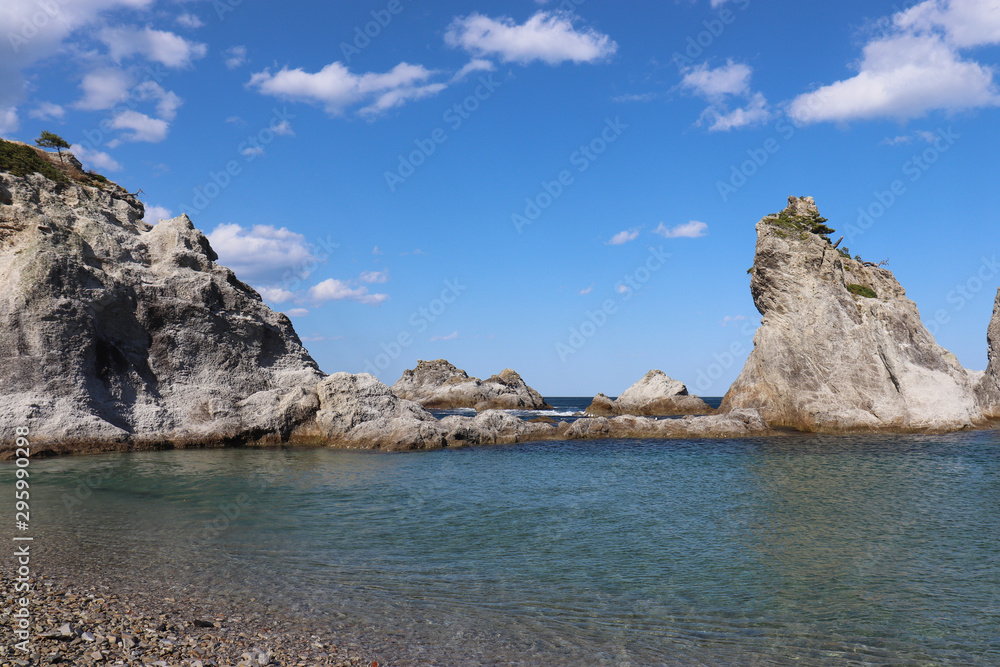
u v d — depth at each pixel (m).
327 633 11.46
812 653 11.26
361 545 17.67
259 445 41.47
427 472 30.91
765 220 58.06
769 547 17.98
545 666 10.46
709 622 12.57
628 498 24.91
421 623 12.14
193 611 12.20
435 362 116.12
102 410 37.28
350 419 42.12
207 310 43.50
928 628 12.41
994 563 16.59
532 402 105.31
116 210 46.66
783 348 55.38
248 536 18.31
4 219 38.53
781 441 46.00
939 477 30.25
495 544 18.02
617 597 13.88
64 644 10.12
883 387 52.75
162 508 21.92
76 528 18.80
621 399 88.69
